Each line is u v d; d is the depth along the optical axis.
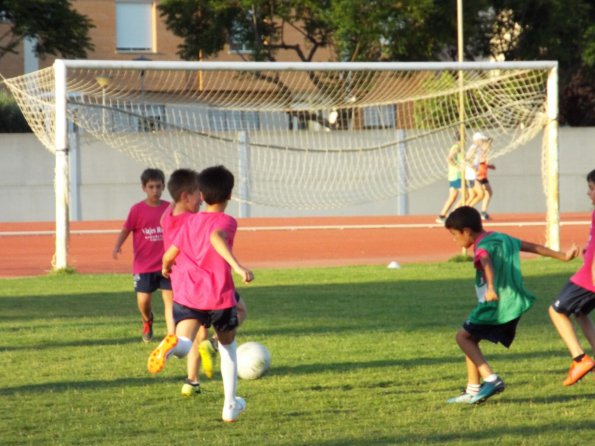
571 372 16.28
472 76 46.53
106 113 45.72
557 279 34.12
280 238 55.91
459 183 60.94
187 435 13.66
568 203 75.56
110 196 71.44
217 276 14.39
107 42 105.75
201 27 82.56
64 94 37.88
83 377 18.08
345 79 50.53
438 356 19.98
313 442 13.15
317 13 78.25
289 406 15.54
